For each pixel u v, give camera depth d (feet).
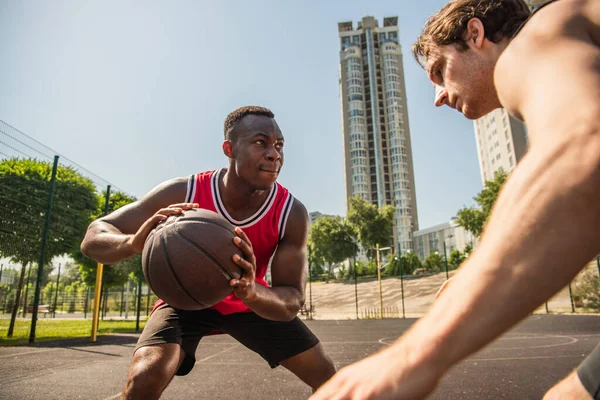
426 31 4.00
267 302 5.98
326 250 184.44
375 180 341.62
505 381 15.33
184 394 13.91
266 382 16.12
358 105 358.84
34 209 34.81
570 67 1.91
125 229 7.35
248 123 7.00
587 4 2.33
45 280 96.07
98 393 14.02
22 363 21.68
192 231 5.54
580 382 3.54
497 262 1.61
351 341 37.06
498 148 233.55
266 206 7.76
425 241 293.02
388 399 1.68
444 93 3.95
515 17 3.43
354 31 388.16
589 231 1.53
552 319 59.16
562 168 1.59
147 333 7.00
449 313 1.69
